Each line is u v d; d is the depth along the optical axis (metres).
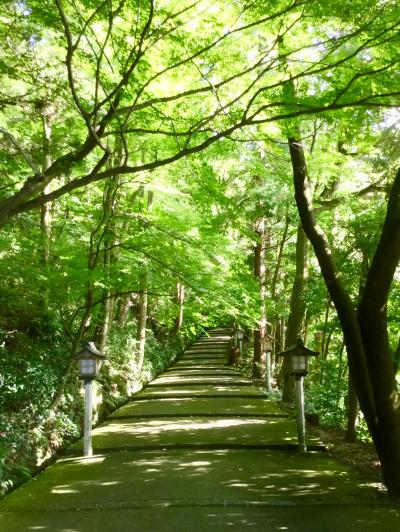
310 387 11.82
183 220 9.41
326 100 4.66
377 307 4.65
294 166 5.86
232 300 9.50
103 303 9.45
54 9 4.47
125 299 14.38
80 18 4.50
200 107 6.29
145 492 4.98
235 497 4.77
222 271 9.32
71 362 7.60
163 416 9.37
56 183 9.59
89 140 4.29
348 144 8.46
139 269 8.71
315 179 9.18
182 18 4.96
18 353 7.41
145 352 16.64
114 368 12.16
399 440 4.66
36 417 6.84
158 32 4.43
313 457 6.40
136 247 8.13
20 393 6.81
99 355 6.77
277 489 5.02
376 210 7.93
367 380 4.88
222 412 9.61
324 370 12.11
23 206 4.03
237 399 11.36
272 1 4.27
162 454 6.64
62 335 9.17
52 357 8.38
